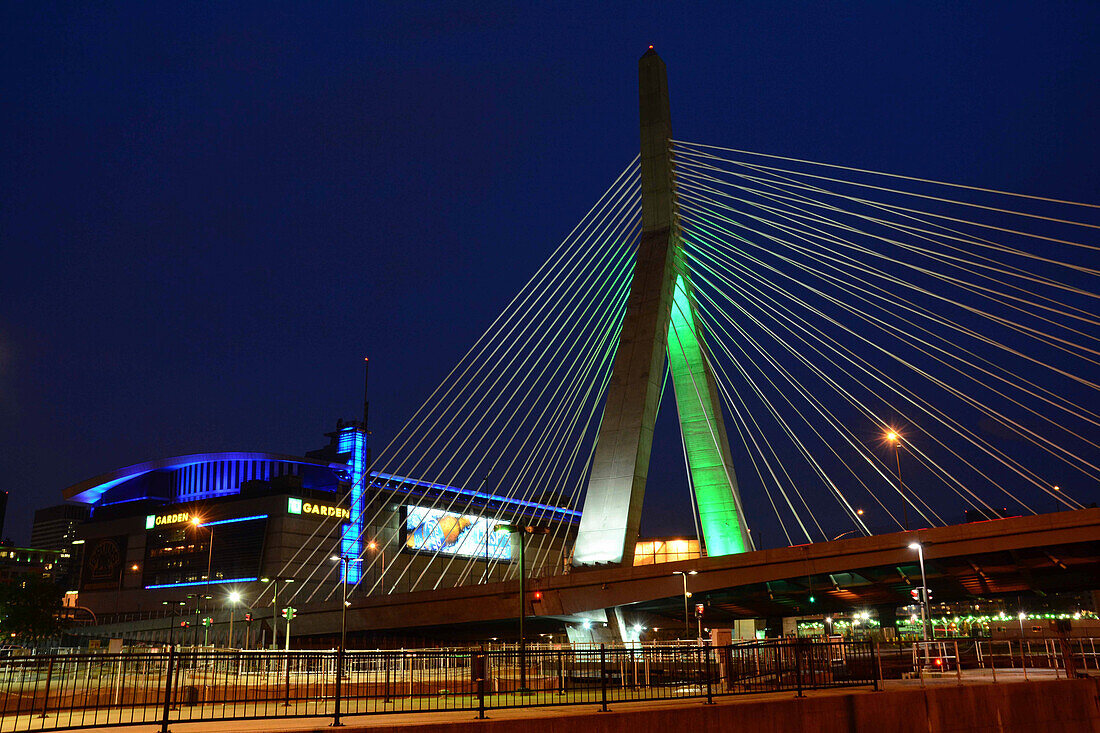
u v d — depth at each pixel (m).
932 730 23.62
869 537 68.75
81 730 17.31
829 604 86.50
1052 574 71.88
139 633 134.25
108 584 182.00
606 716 18.67
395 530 162.38
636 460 75.38
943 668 30.61
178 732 16.88
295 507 161.88
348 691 22.25
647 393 76.56
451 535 170.00
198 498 181.38
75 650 82.62
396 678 27.30
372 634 99.56
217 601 157.75
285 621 101.88
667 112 88.25
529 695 26.09
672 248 83.06
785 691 25.33
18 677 21.44
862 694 22.88
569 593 76.25
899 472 74.19
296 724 18.45
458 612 84.69
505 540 177.50
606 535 75.50
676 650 22.31
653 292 79.88
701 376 82.69
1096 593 84.31
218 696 24.66
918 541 66.81
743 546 77.38
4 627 89.88
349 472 171.38
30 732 16.44
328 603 97.62
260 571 157.00
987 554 66.38
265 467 178.50
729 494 78.88
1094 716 26.77
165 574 172.88
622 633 78.75
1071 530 61.91
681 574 72.94
